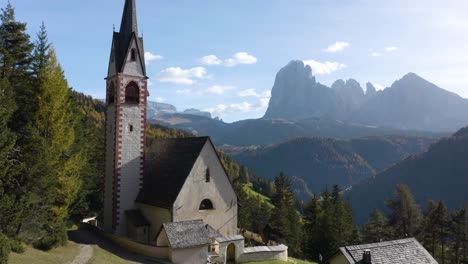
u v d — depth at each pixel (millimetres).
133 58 48312
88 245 40438
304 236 84000
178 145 49156
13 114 37219
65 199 40156
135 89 48594
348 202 98500
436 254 82438
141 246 39688
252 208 96062
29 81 39219
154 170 49438
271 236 76438
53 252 34312
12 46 39750
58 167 39531
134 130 48094
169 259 37188
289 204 93750
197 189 44031
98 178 64750
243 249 42625
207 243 38750
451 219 80500
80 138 54156
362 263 29109
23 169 34406
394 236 81875
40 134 38156
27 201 32438
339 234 74000
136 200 47969
